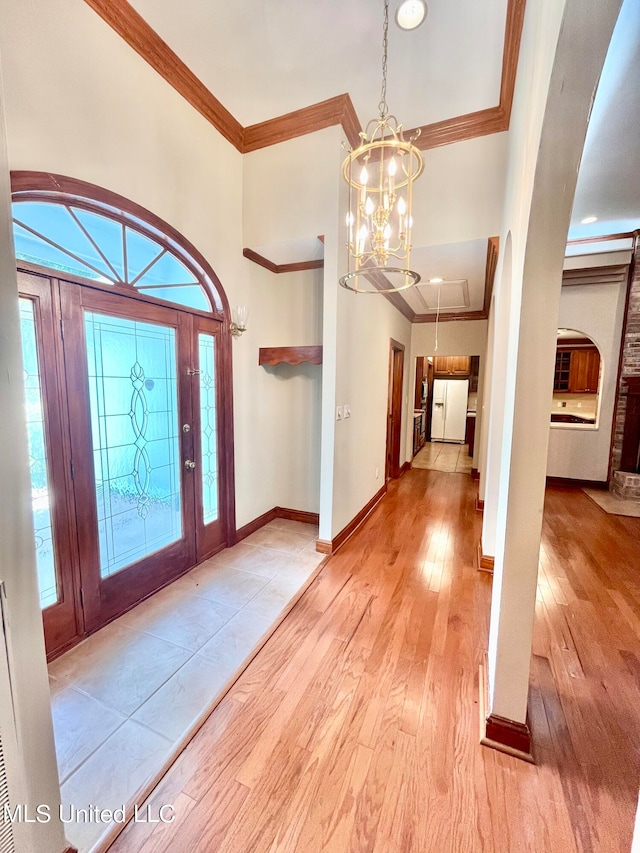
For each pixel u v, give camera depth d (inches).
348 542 131.1
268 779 52.2
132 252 87.1
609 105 84.9
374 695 66.1
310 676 70.4
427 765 54.1
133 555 91.3
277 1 72.4
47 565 73.1
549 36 41.3
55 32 66.1
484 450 161.8
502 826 46.7
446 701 64.9
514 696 55.7
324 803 49.2
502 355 101.8
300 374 140.2
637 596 98.6
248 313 124.5
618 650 78.4
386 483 193.9
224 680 69.4
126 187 80.7
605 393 200.8
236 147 113.0
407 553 122.3
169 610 90.2
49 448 71.7
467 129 101.8
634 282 185.3
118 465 86.2
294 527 140.7
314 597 96.3
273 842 45.1
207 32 79.8
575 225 163.2
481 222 103.2
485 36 77.8
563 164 43.6
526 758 54.6
